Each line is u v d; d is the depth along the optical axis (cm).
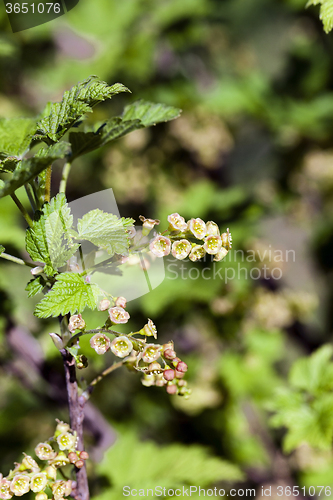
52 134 55
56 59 132
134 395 114
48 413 101
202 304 107
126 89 55
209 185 128
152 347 54
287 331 132
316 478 106
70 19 130
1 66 125
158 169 138
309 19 159
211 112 139
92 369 85
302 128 142
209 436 114
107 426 80
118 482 69
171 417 115
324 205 152
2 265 81
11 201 90
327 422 73
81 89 55
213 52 157
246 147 155
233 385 109
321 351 81
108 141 56
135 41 131
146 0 139
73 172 133
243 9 172
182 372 55
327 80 151
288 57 156
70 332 55
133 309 99
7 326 76
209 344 115
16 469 55
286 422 75
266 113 140
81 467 56
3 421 102
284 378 130
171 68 142
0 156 55
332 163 144
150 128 136
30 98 131
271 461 112
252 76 154
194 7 136
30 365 77
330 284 146
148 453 72
